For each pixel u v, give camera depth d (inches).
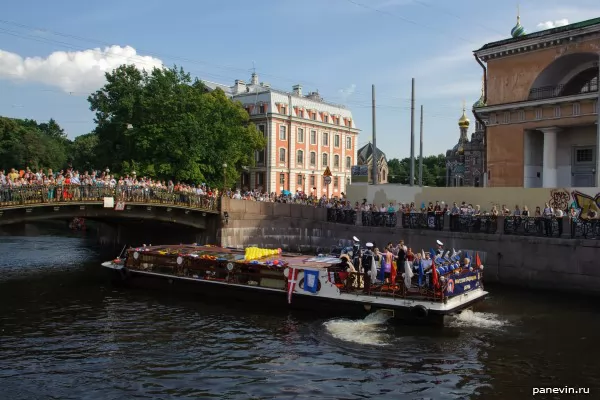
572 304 757.3
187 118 1659.7
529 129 1192.2
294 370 490.0
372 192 1258.6
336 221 1211.2
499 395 432.5
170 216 1186.6
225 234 1267.2
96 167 1759.4
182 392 441.1
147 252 877.8
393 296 643.5
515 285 893.2
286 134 2662.4
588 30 1071.0
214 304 759.1
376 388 448.5
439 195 1149.7
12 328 631.8
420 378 470.0
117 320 671.1
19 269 1067.3
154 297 808.3
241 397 430.9
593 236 812.0
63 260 1205.1
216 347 560.1
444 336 592.4
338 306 682.2
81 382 462.3
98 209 1042.7
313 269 705.0
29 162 2566.4
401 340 578.2
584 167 1146.0
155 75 1707.7
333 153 2982.3
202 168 1765.5
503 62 1242.0
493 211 976.3
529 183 1207.6
